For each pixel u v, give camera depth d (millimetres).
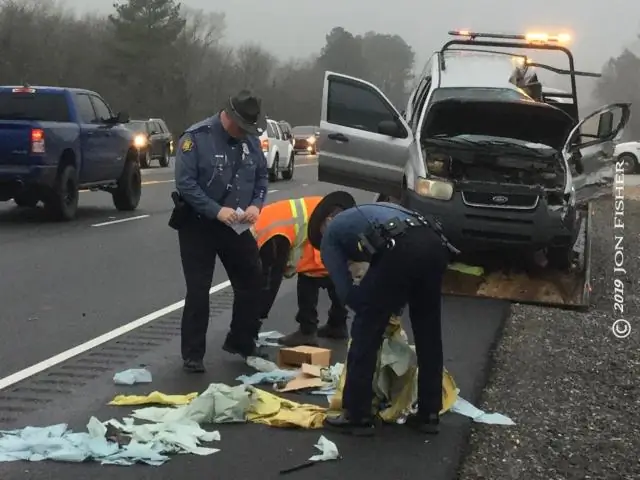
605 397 5977
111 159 16438
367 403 5066
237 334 6508
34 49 62094
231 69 81438
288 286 9938
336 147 10977
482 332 7781
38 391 5734
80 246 12312
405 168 10320
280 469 4520
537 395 5980
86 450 4594
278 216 6828
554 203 9766
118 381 5930
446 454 4801
